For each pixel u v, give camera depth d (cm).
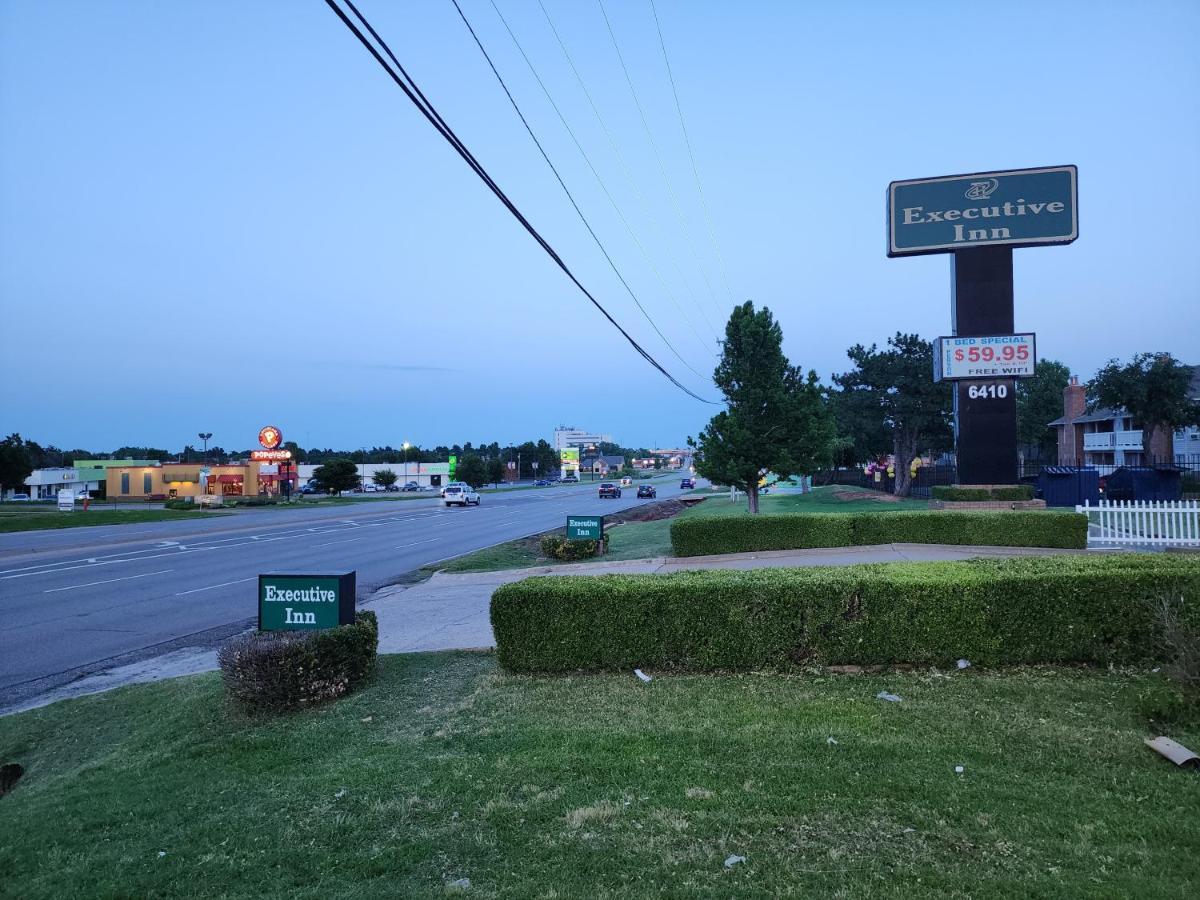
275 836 479
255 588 1831
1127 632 726
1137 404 3975
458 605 1434
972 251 2161
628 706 688
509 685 784
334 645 810
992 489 2036
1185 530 1653
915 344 4431
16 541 3206
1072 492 3122
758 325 2428
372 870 427
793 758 548
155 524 4109
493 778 542
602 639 798
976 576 754
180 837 492
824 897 371
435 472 13288
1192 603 714
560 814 478
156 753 702
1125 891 364
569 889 390
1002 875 384
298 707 784
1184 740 548
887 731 592
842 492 4400
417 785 541
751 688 717
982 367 2117
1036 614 737
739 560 1731
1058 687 674
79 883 436
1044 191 2133
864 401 4494
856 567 858
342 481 8094
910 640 748
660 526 2952
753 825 450
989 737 571
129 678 1057
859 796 482
